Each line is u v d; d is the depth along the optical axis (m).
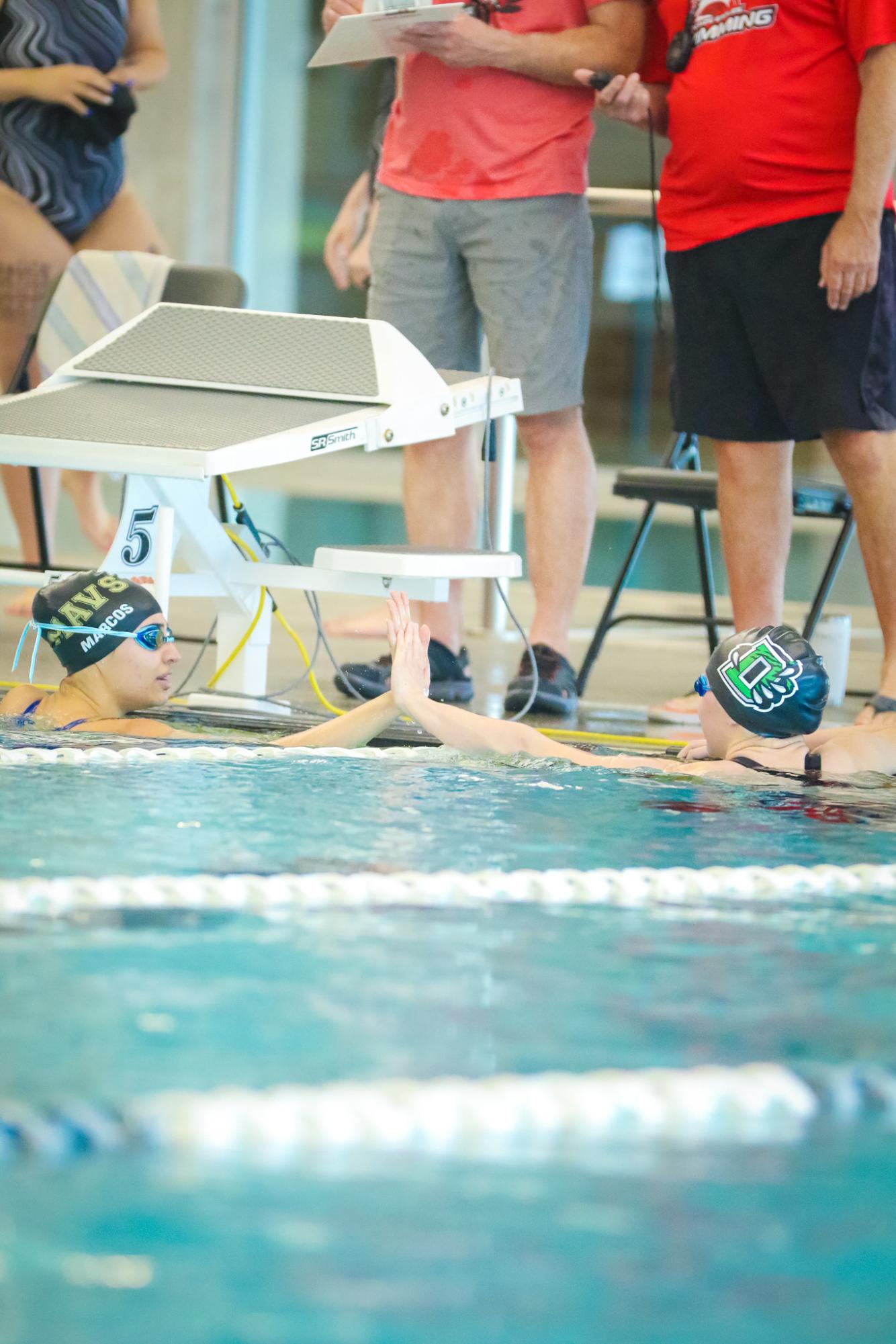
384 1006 4.64
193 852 6.59
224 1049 4.21
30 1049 4.15
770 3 11.26
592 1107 3.93
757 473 12.10
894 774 9.70
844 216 10.90
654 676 16.72
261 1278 3.07
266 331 12.39
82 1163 3.53
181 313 12.84
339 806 7.80
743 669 9.49
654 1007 4.73
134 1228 3.26
